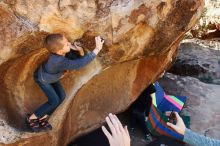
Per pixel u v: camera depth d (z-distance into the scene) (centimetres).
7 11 367
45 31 379
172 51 523
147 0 404
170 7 425
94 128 514
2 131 402
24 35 374
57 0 372
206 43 828
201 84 658
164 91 634
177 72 707
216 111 600
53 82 389
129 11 399
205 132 561
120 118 568
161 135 528
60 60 366
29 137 415
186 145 512
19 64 407
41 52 403
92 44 409
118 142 259
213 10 879
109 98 512
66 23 382
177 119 296
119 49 427
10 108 414
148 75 525
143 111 556
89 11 385
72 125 490
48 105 403
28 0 366
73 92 450
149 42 441
